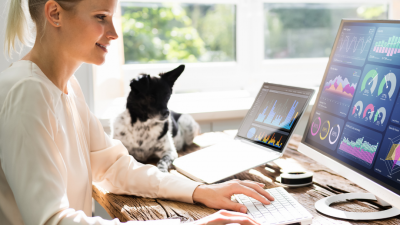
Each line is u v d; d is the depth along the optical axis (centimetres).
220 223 66
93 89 169
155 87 144
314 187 95
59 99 76
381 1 242
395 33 76
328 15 238
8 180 62
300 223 73
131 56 228
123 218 81
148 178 92
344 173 83
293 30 235
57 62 77
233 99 223
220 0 219
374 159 74
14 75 68
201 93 224
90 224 59
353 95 86
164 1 216
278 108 115
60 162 66
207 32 233
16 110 62
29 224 58
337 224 73
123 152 102
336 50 98
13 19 77
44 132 63
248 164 104
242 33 227
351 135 83
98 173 98
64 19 71
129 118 138
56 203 59
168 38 233
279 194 86
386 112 74
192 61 237
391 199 67
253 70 232
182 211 81
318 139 97
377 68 79
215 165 107
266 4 227
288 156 127
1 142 62
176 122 160
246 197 86
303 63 239
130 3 216
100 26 73
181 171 112
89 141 96
